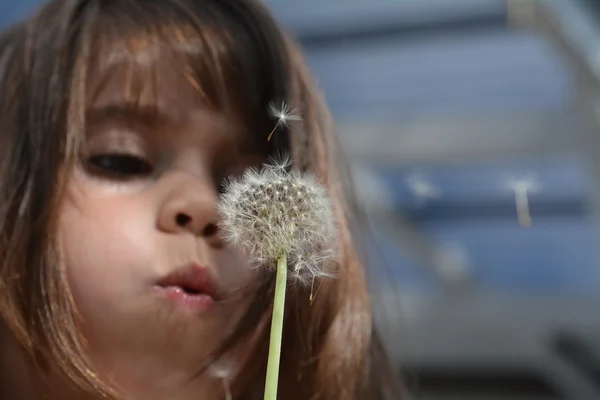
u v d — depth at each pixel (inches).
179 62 24.6
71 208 23.7
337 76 66.9
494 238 79.6
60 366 23.1
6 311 23.5
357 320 26.2
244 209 22.0
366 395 26.8
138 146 24.2
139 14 25.1
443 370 90.3
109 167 24.1
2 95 25.0
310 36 64.1
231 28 25.7
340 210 26.5
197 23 25.2
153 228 23.7
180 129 24.4
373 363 28.0
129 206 23.7
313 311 25.5
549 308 84.7
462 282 85.6
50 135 24.0
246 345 24.3
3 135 24.5
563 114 59.0
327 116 27.3
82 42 24.5
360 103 67.8
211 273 23.8
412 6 60.4
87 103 24.1
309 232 21.9
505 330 86.3
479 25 59.9
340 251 26.0
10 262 23.7
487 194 69.6
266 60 26.0
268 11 26.5
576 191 67.8
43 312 23.3
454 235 79.0
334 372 25.7
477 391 89.4
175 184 24.0
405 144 64.6
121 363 23.4
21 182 24.1
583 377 83.4
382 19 61.7
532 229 77.1
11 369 23.9
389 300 44.1
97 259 23.5
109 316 23.4
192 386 23.8
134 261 23.4
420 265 83.0
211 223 23.9
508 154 61.3
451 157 63.4
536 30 52.5
